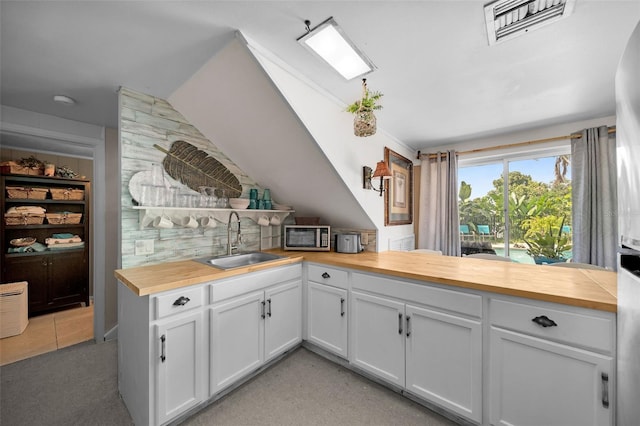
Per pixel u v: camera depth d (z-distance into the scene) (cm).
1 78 173
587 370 114
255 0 115
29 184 322
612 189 235
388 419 155
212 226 216
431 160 348
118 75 173
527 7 116
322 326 215
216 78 172
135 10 119
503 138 298
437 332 156
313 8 120
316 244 258
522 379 130
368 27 131
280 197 278
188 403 150
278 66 159
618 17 120
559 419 120
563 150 273
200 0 115
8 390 183
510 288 131
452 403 149
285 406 165
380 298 181
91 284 361
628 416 84
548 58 154
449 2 114
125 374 167
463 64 162
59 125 235
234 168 254
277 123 189
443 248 332
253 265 188
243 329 180
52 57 153
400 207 316
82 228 357
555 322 121
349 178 224
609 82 181
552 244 281
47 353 233
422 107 225
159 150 202
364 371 194
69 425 152
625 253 87
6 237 300
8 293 266
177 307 146
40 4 113
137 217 189
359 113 183
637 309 78
